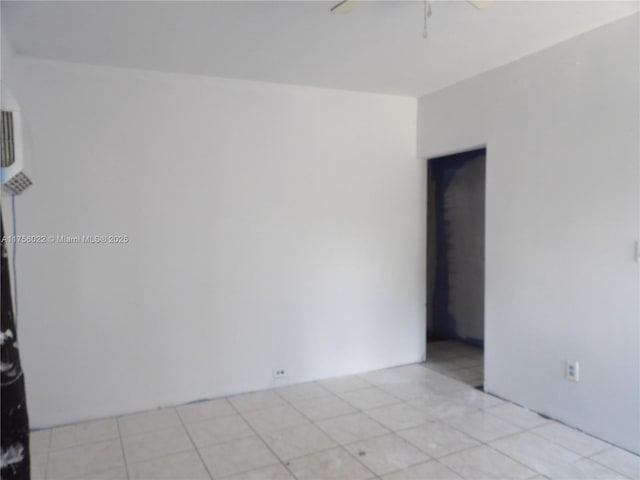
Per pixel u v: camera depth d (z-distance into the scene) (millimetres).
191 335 3410
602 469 2451
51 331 3035
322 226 3848
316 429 2959
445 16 2490
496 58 3176
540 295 3113
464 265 5035
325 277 3881
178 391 3383
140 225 3236
